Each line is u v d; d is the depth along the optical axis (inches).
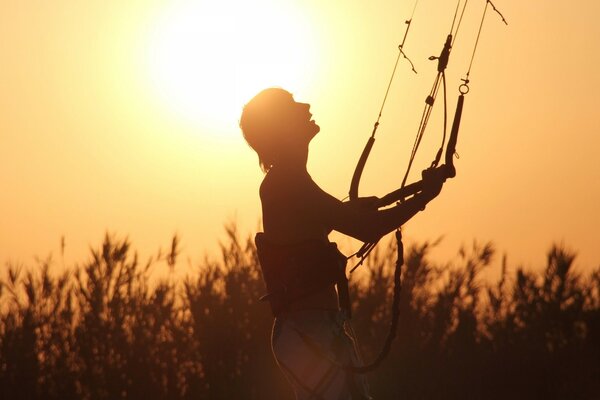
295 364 526.3
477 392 1065.5
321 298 531.8
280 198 538.9
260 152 554.9
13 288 1045.8
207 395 1054.4
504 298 1151.0
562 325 1122.7
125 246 1059.3
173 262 1077.8
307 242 532.7
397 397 1061.1
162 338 1069.1
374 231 530.6
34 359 1018.7
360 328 1097.4
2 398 1006.4
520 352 1090.1
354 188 586.9
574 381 1085.1
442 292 1117.1
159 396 1043.9
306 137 553.3
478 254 1138.0
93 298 1045.2
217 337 1070.4
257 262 1115.3
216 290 1095.0
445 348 1099.3
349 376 528.1
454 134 551.2
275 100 553.0
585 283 1150.3
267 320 1086.4
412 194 561.3
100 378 1036.5
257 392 1063.0
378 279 1118.4
